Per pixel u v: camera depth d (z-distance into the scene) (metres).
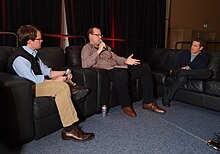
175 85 2.59
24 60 1.73
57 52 2.47
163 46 4.56
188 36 5.19
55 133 1.86
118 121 2.15
